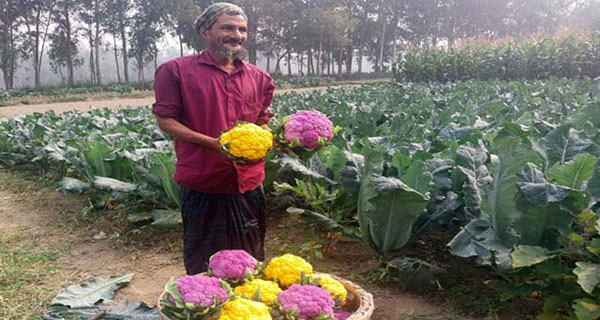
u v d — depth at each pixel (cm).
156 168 532
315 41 7494
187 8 6469
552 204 309
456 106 895
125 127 862
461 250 345
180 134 324
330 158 499
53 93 4338
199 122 330
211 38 325
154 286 437
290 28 7306
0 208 684
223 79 331
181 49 7044
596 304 289
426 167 418
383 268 418
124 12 6469
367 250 474
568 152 437
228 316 239
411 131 666
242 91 339
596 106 606
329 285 284
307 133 329
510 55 2392
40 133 919
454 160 450
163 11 6544
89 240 547
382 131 722
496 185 342
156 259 494
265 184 548
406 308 373
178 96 328
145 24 6825
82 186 621
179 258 495
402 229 394
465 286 395
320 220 435
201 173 337
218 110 329
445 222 400
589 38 2298
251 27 7125
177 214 536
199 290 247
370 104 1102
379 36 8569
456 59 2639
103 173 627
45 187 777
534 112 684
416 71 2820
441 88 1620
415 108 920
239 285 292
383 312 370
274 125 360
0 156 944
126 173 630
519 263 292
